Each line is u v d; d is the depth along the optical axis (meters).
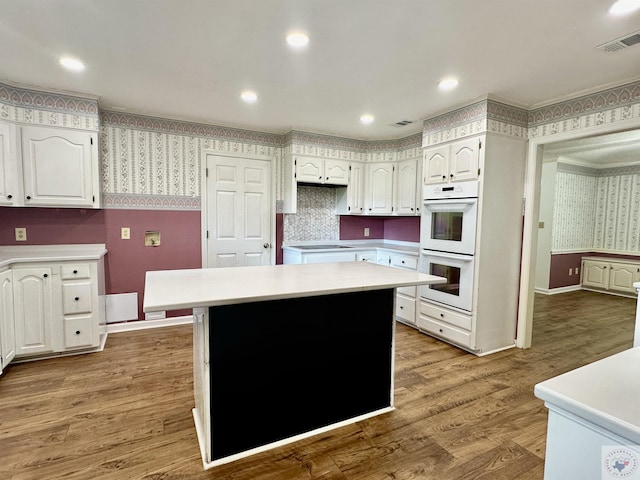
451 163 3.40
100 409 2.29
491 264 3.26
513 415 2.30
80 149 3.16
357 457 1.89
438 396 2.54
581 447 0.74
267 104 3.36
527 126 3.34
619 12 1.80
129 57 2.39
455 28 1.98
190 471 1.76
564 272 6.29
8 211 3.18
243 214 4.30
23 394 2.45
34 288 2.89
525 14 1.83
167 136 3.82
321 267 2.68
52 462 1.80
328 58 2.38
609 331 4.07
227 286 1.91
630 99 2.64
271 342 1.95
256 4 1.78
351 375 2.23
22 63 2.50
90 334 3.12
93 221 3.52
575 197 6.31
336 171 4.57
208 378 1.79
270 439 1.98
